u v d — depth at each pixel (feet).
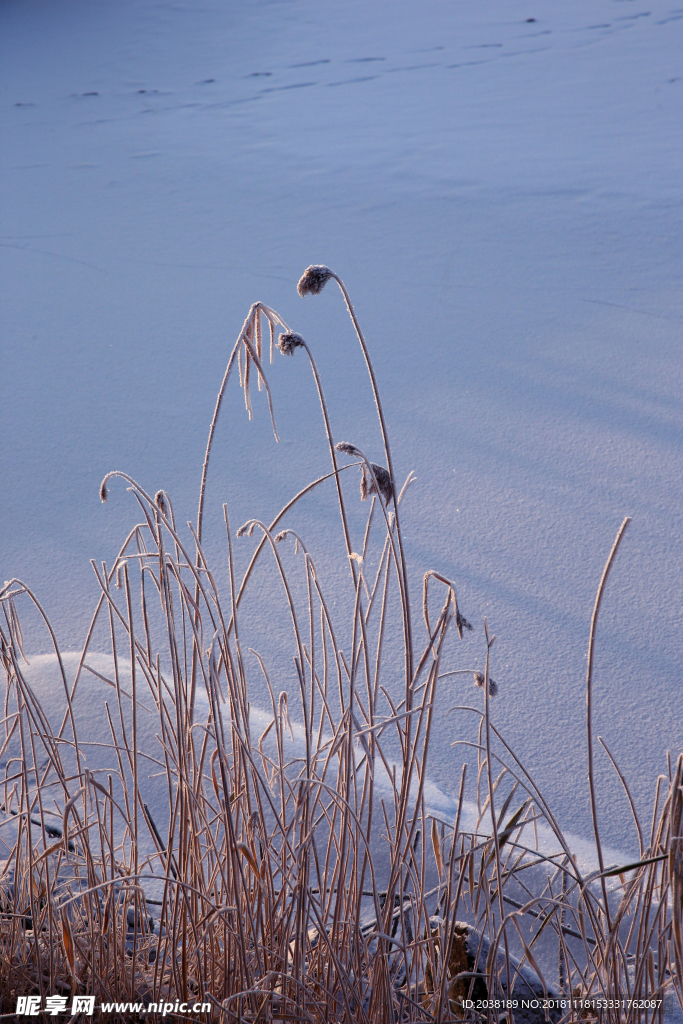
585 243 19.19
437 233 20.36
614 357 14.02
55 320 16.72
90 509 10.36
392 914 4.65
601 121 27.78
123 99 34.86
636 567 8.84
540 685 7.30
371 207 22.25
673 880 3.27
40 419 12.84
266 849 3.58
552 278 17.54
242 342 3.26
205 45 43.16
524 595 8.50
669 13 40.70
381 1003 3.55
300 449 11.71
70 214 22.94
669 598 8.34
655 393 12.75
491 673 7.46
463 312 16.30
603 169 23.62
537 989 4.11
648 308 15.85
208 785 5.43
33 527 9.99
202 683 7.04
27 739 6.25
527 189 22.63
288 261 19.29
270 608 8.37
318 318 16.47
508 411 12.49
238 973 3.66
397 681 7.42
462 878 3.66
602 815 5.97
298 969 3.47
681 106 28.53
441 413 12.54
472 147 26.27
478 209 21.61
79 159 27.73
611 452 11.19
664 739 6.68
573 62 35.04
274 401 13.26
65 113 33.30
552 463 11.02
